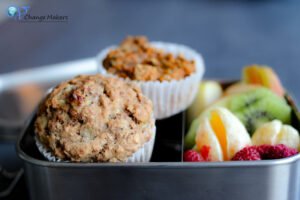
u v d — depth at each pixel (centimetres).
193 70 34
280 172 24
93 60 49
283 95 35
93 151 25
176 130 33
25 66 73
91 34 93
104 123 25
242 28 101
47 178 24
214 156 27
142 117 26
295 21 105
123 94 26
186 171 24
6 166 34
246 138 28
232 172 24
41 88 45
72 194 25
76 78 28
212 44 91
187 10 115
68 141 25
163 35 96
